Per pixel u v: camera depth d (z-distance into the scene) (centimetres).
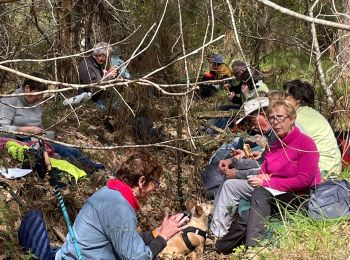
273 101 329
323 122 374
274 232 319
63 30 512
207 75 537
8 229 321
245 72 479
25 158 384
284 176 327
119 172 253
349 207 323
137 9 472
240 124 425
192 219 336
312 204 323
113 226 242
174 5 447
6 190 371
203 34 452
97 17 529
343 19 433
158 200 418
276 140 334
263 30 512
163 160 452
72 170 392
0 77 448
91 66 508
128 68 468
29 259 297
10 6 460
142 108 487
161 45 450
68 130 487
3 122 405
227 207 343
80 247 245
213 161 411
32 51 479
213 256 332
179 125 412
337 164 369
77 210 373
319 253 294
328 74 396
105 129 507
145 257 240
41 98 426
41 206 361
